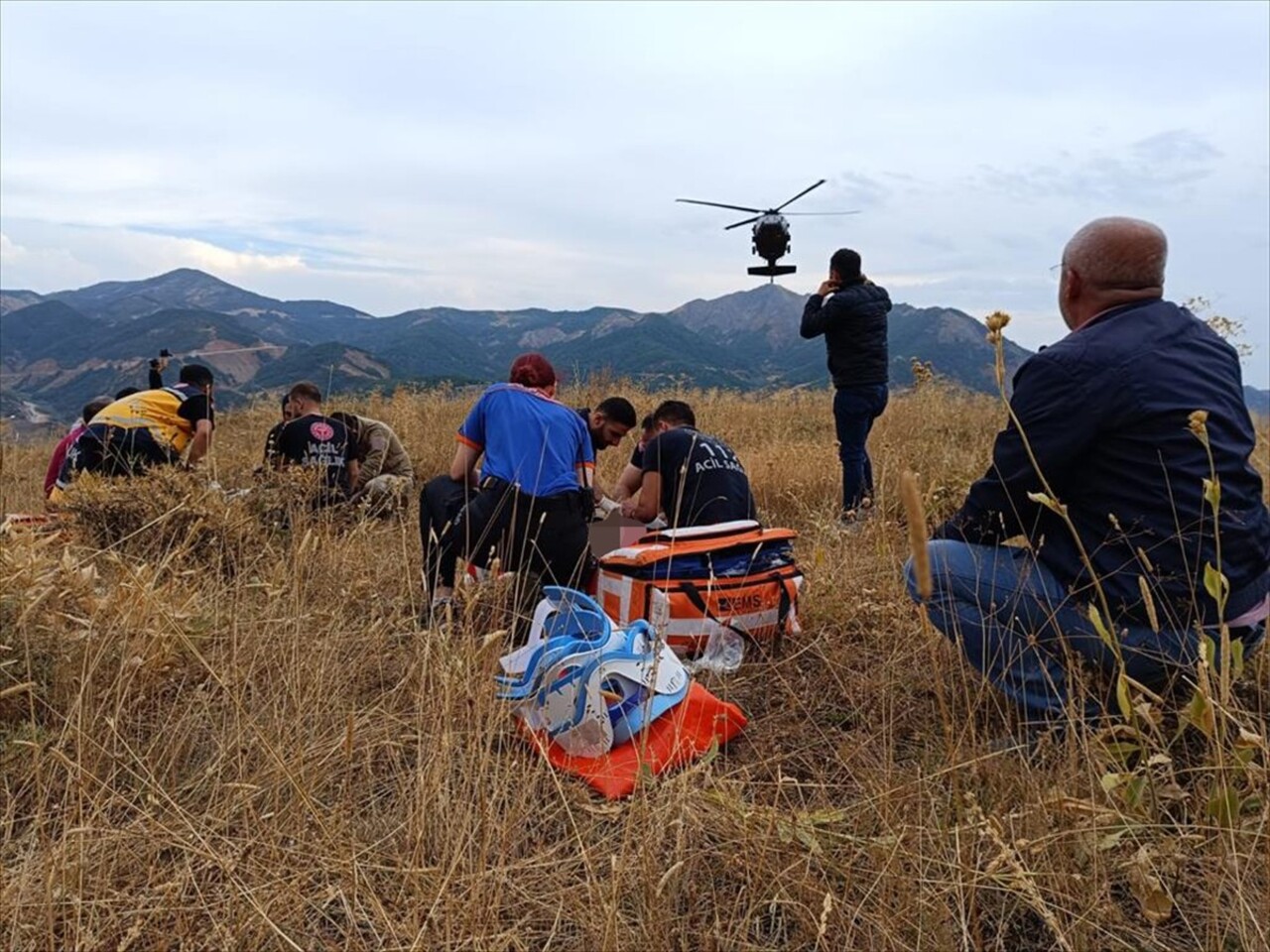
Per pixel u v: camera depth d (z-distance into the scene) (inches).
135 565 141.3
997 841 73.2
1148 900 74.1
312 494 195.0
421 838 81.3
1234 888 74.0
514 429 155.2
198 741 104.0
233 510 171.8
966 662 115.3
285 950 73.2
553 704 105.1
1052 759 96.4
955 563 109.7
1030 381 103.1
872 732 111.1
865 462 231.6
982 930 77.0
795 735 115.0
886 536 184.1
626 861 80.4
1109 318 105.3
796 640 140.9
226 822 84.7
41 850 79.7
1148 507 98.0
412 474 266.1
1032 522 106.7
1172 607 95.7
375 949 72.2
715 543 139.7
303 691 109.0
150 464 217.6
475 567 155.8
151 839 81.7
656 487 171.2
